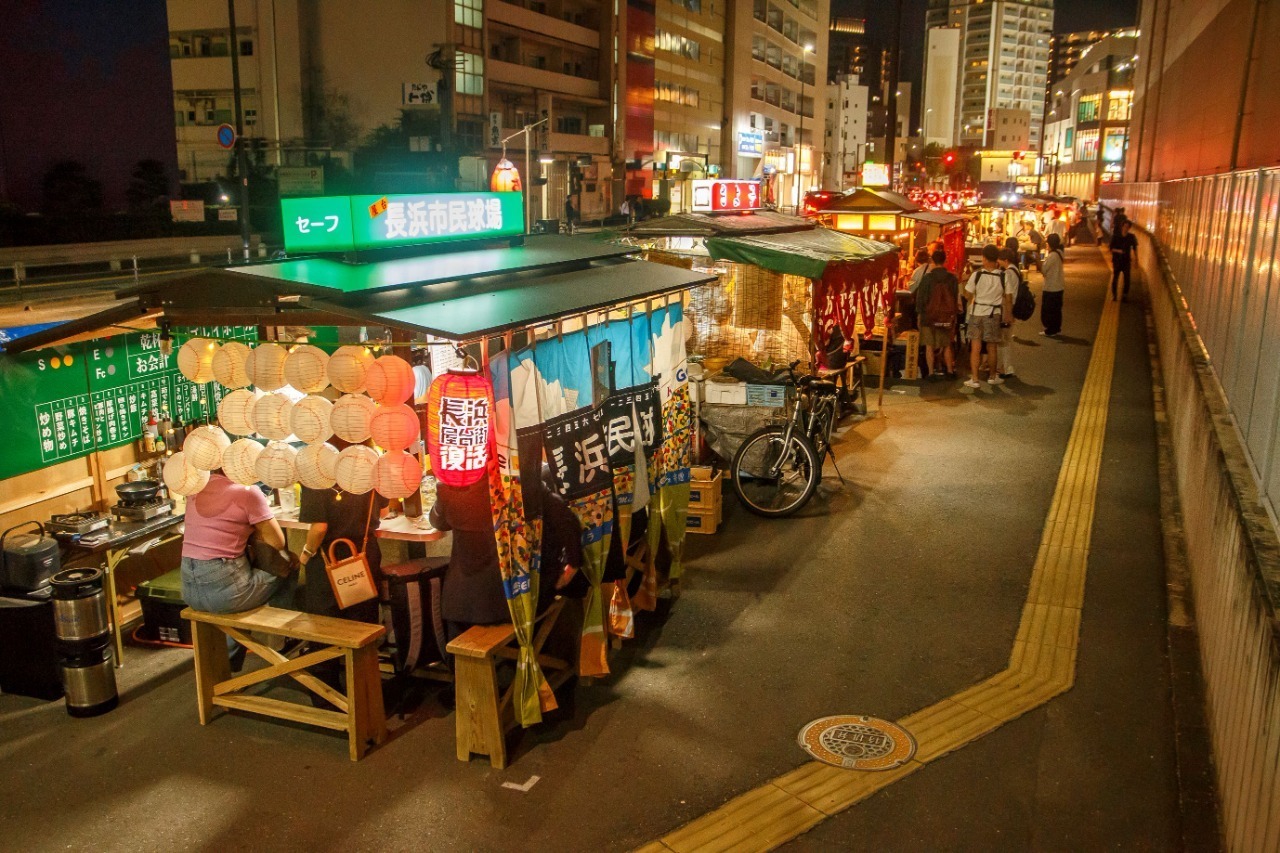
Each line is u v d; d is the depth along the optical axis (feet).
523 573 16.12
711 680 18.56
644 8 223.10
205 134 189.47
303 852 13.79
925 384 47.32
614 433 19.15
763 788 14.98
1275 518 14.76
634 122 225.97
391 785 15.42
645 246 33.76
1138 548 25.13
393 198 16.94
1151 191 115.44
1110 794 14.67
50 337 16.12
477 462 15.40
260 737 17.04
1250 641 13.10
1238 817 12.42
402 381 16.42
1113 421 39.19
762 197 42.93
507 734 16.78
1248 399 19.43
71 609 17.37
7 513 19.35
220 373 17.70
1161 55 142.00
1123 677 18.31
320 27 178.60
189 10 184.03
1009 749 15.92
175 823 14.52
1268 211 18.67
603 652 18.19
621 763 15.83
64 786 15.55
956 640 20.02
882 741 16.22
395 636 18.01
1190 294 40.09
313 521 17.49
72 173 159.02
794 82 326.24
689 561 24.72
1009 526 26.96
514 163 190.60
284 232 16.34
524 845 13.78
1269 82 64.18
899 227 54.60
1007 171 388.57
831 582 23.24
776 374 29.37
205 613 17.21
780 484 28.25
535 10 202.08
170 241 142.00
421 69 173.37
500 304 15.79
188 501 17.47
